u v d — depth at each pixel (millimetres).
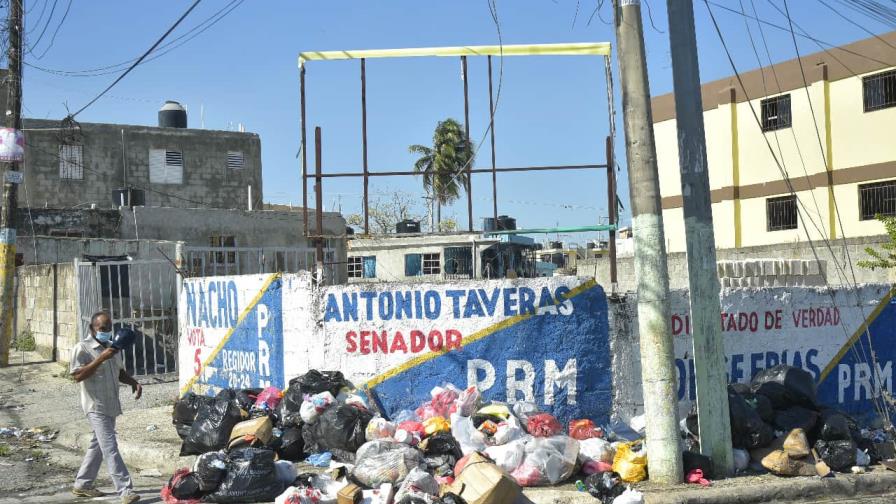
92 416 7270
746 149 26219
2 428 10766
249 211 26312
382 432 7930
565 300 8977
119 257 16188
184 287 11797
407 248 32469
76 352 7242
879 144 22859
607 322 9070
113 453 7258
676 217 27547
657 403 7512
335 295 9258
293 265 25938
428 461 7398
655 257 7543
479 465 6863
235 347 10547
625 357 9109
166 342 14828
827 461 8016
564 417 8891
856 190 23344
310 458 8164
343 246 27547
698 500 7145
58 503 7277
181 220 25531
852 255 19422
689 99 7688
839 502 7492
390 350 9070
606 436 8734
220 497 7000
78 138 35094
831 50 24047
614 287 9492
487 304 8953
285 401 8633
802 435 8086
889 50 22562
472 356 8945
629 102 7574
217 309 10945
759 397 8477
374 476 7184
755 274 14461
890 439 9406
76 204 34906
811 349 10148
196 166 37812
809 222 24469
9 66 16250
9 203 16078
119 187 35938
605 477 7148
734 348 9602
